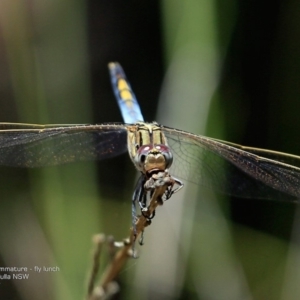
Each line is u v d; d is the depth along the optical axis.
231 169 0.98
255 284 1.01
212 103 1.00
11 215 1.01
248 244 1.01
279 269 1.01
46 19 1.02
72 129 0.98
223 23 1.01
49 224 1.00
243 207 1.02
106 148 0.99
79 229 1.00
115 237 1.02
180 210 1.00
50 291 1.00
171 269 1.00
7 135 0.97
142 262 1.00
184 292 1.00
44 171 1.00
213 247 1.01
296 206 1.01
